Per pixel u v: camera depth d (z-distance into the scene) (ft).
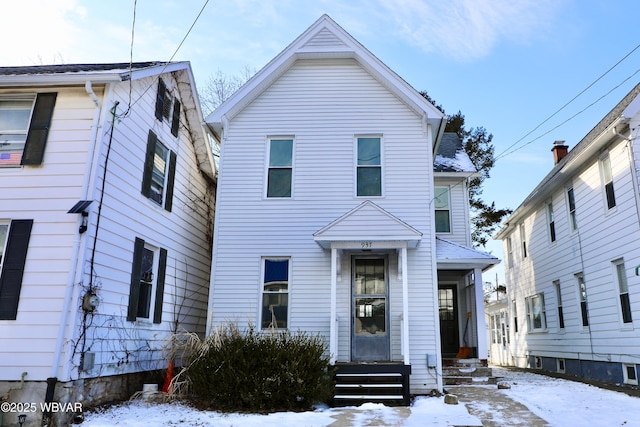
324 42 36.76
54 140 25.04
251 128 36.35
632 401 27.14
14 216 23.98
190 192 38.83
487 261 36.19
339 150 35.53
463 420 22.36
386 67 35.86
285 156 35.94
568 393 30.53
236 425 21.11
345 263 33.83
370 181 34.99
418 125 35.65
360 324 32.86
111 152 26.04
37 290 22.76
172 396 26.63
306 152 35.60
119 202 26.78
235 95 36.17
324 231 30.73
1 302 22.53
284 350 26.04
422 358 31.48
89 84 25.13
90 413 22.72
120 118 26.99
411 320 32.14
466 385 34.76
